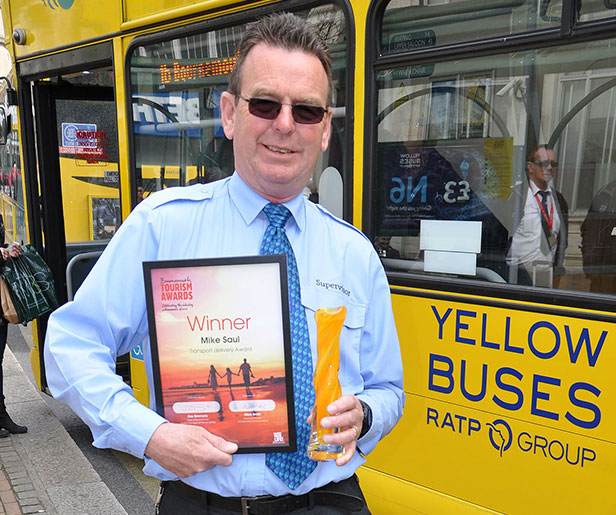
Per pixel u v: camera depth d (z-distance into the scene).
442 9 2.14
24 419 4.19
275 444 1.21
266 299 1.18
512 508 2.07
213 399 1.21
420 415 2.29
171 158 3.09
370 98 2.32
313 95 1.25
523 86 2.03
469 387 2.15
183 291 1.19
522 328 2.01
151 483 3.50
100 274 1.27
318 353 1.21
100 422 1.19
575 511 1.93
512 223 2.10
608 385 1.84
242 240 1.33
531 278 2.06
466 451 2.18
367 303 1.42
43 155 4.29
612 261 1.90
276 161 1.27
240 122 1.28
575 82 1.94
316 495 1.35
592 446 1.88
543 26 1.96
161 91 3.07
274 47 1.25
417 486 2.31
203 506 1.32
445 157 2.22
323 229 1.41
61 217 4.42
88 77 4.37
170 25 2.95
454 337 2.17
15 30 4.02
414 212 2.30
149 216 1.31
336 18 2.39
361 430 1.33
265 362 1.20
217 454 1.16
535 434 2.00
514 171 2.08
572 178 1.98
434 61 2.18
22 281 3.79
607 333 1.84
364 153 2.36
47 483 3.30
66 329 1.25
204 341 1.20
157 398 1.22
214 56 2.81
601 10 1.84
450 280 2.18
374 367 1.47
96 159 5.00
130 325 1.29
